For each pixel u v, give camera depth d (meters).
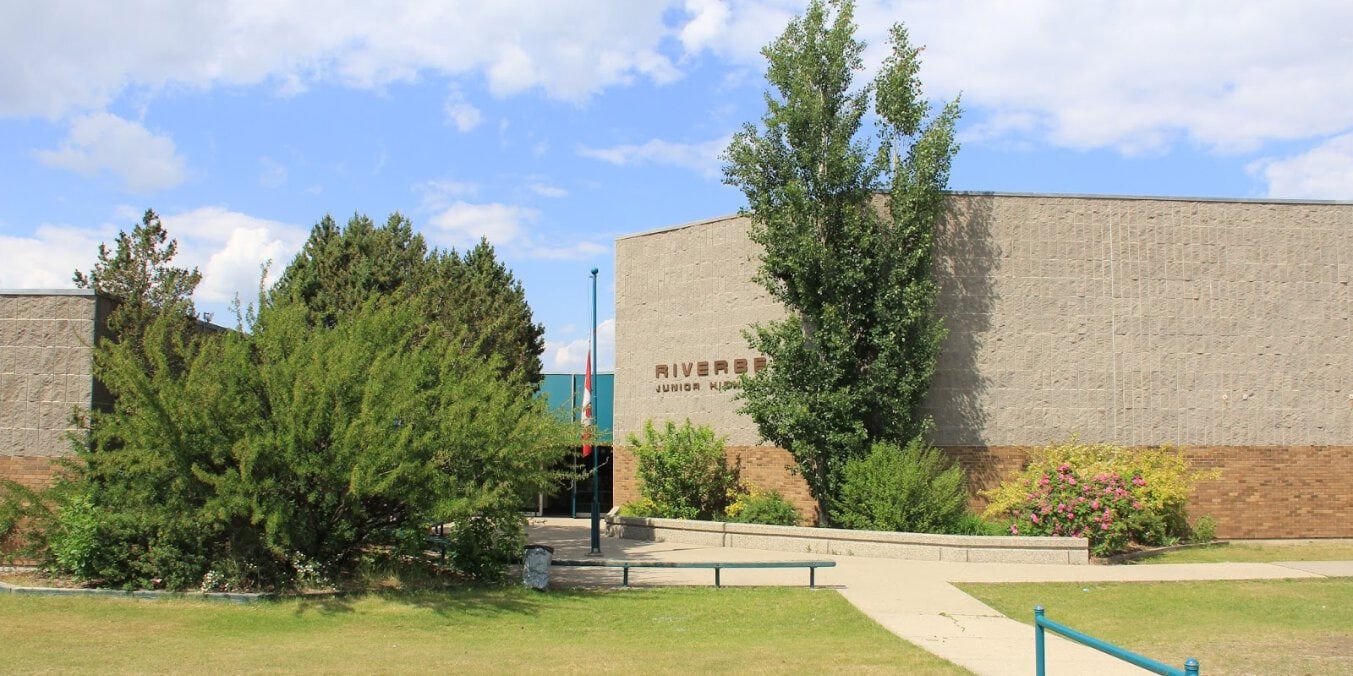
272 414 14.37
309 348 14.91
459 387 15.23
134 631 11.95
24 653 10.62
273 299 16.38
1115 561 18.72
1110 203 23.11
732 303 24.72
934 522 20.09
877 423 21.92
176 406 13.66
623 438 26.78
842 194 21.92
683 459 23.75
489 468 15.20
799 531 20.53
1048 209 23.03
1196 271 23.12
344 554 15.49
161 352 14.28
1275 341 23.12
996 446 22.50
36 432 17.06
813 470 21.81
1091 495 19.08
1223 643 11.81
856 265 21.42
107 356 14.67
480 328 30.69
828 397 21.08
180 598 13.89
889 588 15.83
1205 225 23.22
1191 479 21.50
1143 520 19.95
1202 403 22.89
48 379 17.12
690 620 13.35
